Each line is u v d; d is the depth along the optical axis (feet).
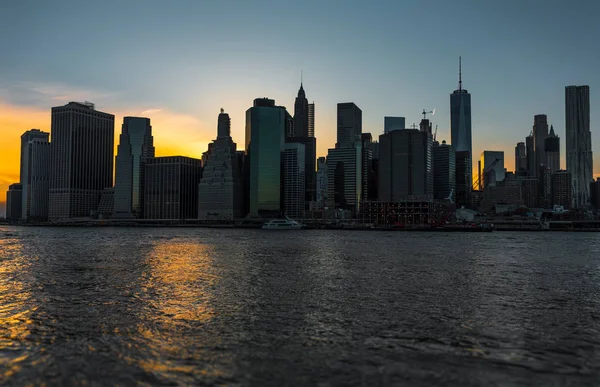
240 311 186.60
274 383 112.78
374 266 353.92
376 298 215.31
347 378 115.75
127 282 265.54
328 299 212.64
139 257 435.53
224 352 134.10
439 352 134.82
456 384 112.57
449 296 221.25
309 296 220.23
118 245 633.61
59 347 137.80
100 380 113.91
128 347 138.10
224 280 274.36
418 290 238.48
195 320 171.22
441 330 158.20
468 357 130.82
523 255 465.47
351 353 133.59
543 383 113.39
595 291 238.07
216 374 117.91
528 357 130.93
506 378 116.16
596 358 130.31
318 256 448.65
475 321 170.81
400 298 215.72
